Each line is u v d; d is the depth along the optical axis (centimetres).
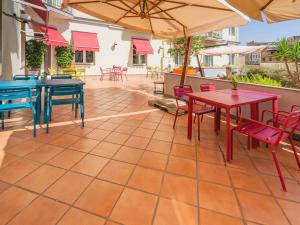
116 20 560
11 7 647
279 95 398
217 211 219
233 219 208
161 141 400
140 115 580
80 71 1218
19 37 743
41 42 1138
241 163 322
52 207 216
